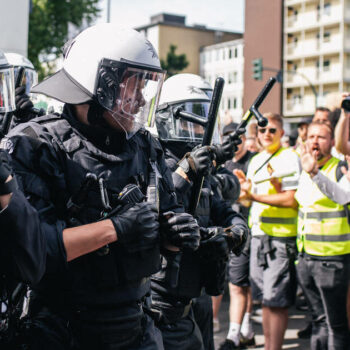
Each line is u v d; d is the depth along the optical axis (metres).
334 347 3.74
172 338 2.58
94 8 24.84
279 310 4.11
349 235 3.73
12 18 5.35
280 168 4.26
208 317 3.00
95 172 1.81
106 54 1.84
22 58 3.20
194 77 2.97
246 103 47.78
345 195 3.64
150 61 1.92
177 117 2.78
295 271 4.15
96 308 1.84
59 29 24.05
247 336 4.69
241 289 4.58
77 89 1.84
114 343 1.88
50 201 1.76
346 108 4.32
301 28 45.66
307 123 6.06
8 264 1.59
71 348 1.84
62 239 1.65
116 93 1.83
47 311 1.84
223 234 2.36
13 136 1.74
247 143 6.46
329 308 3.75
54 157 1.76
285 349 4.61
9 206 1.51
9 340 1.74
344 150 4.36
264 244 4.20
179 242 1.83
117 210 1.76
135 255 1.84
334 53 44.78
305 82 46.16
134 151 1.95
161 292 2.53
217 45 61.41
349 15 43.97
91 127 1.85
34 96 3.17
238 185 3.29
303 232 3.87
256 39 47.25
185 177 2.36
